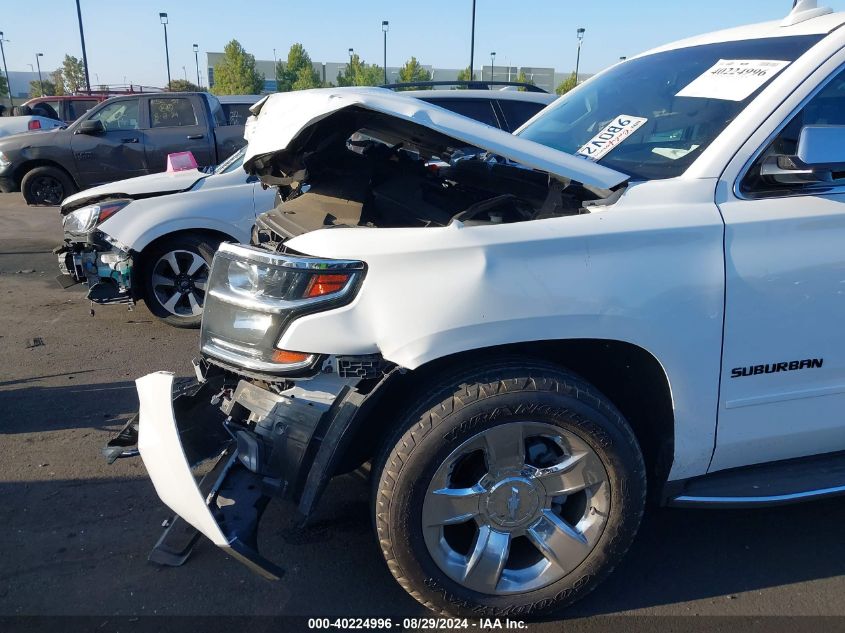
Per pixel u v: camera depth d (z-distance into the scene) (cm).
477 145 232
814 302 245
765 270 238
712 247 235
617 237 228
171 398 224
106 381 473
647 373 245
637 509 241
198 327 580
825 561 285
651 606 260
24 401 440
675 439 246
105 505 326
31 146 1139
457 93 789
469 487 233
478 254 220
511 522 238
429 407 223
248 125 297
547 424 228
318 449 227
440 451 222
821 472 266
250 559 221
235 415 254
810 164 234
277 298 223
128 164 1159
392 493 225
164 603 262
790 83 255
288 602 263
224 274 240
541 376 225
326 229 240
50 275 785
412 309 218
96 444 385
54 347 542
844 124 259
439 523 230
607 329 226
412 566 230
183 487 221
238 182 580
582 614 256
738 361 243
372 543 298
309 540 300
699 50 322
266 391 243
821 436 265
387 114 229
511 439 227
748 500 251
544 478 235
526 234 225
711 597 264
